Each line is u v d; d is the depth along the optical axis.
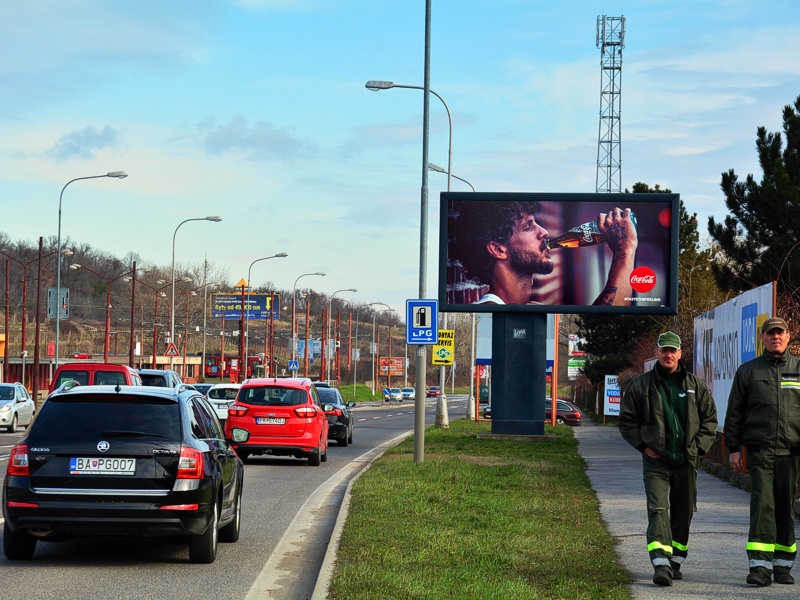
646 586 10.45
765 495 10.45
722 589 10.28
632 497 18.86
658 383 10.62
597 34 80.25
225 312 117.56
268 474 25.56
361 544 13.01
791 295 25.70
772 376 10.52
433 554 12.38
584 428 54.44
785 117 35.53
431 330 25.89
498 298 38.06
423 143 26.88
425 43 27.19
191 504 12.00
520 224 38.09
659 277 37.78
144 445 11.98
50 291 63.94
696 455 10.55
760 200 34.12
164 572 11.97
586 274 37.91
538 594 10.02
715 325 25.36
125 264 187.50
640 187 70.50
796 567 11.54
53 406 12.26
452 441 36.25
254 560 13.01
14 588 10.77
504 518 15.70
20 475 11.91
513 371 38.22
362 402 129.75
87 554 13.10
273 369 119.25
